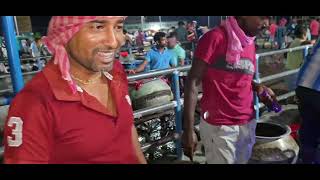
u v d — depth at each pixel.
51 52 1.04
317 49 2.45
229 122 2.21
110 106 1.18
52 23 0.99
